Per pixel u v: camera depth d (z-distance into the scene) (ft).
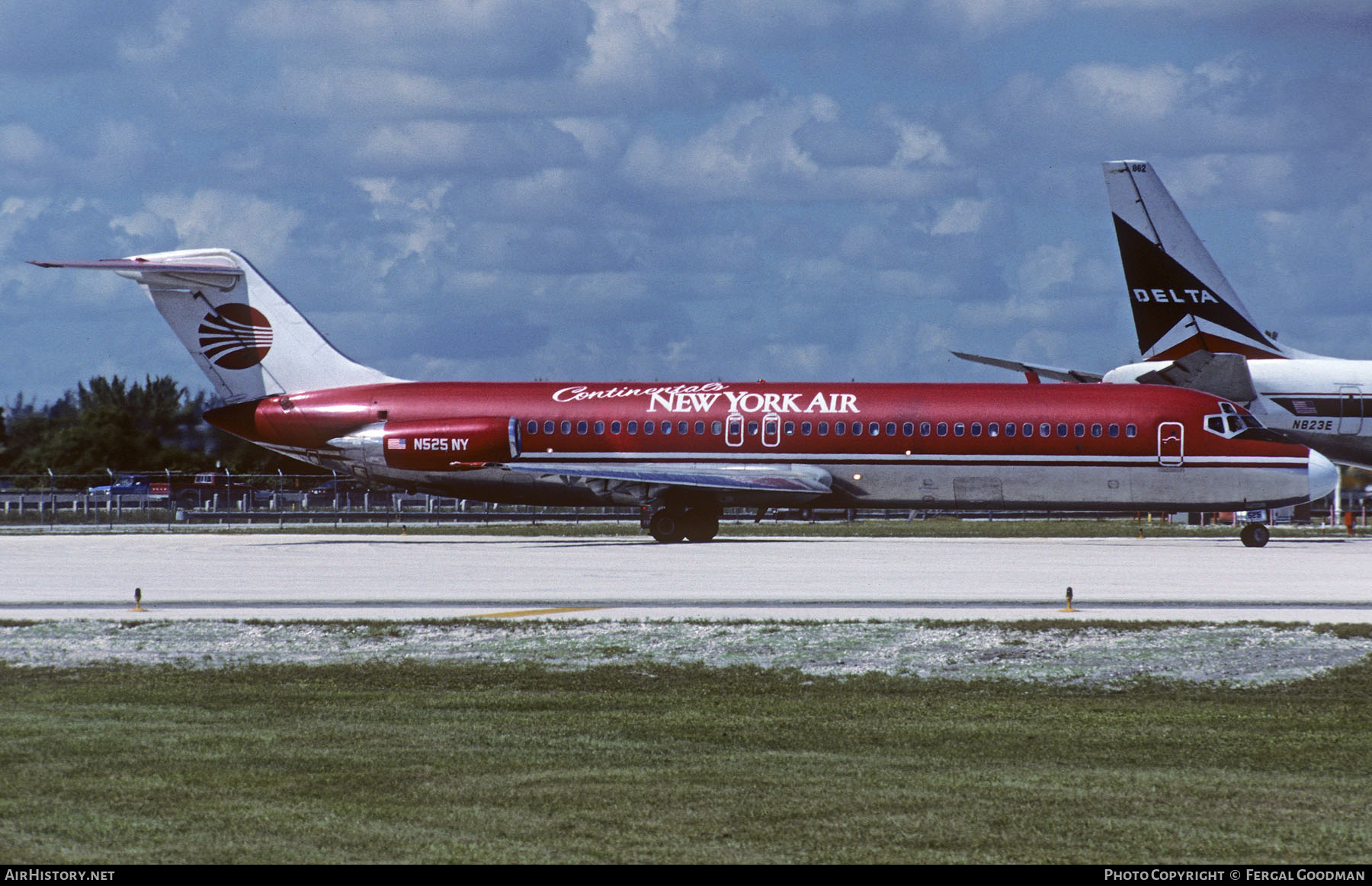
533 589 368.27
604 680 231.09
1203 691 222.89
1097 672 238.48
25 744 172.65
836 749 173.27
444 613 314.55
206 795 146.20
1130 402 609.01
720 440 622.95
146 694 213.05
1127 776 157.48
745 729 186.60
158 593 357.61
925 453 612.70
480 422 622.54
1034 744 177.06
